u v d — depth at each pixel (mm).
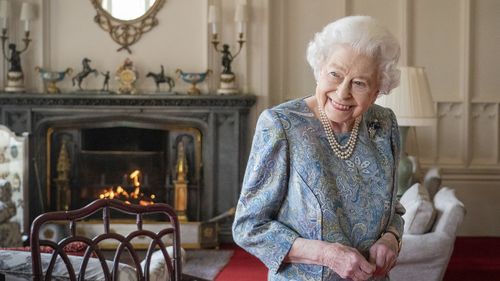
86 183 8195
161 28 8219
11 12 8133
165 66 8219
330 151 2148
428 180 6848
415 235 4652
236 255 7395
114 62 8227
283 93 8367
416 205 4676
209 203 8109
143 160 8172
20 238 6828
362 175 2156
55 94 7914
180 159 8078
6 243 6562
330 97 2088
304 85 8391
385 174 2182
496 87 8414
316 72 2137
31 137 7848
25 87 8164
